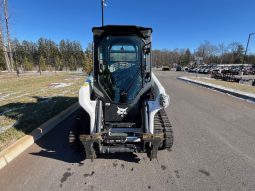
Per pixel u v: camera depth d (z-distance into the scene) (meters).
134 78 4.12
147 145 3.64
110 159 3.94
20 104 7.95
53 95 10.02
